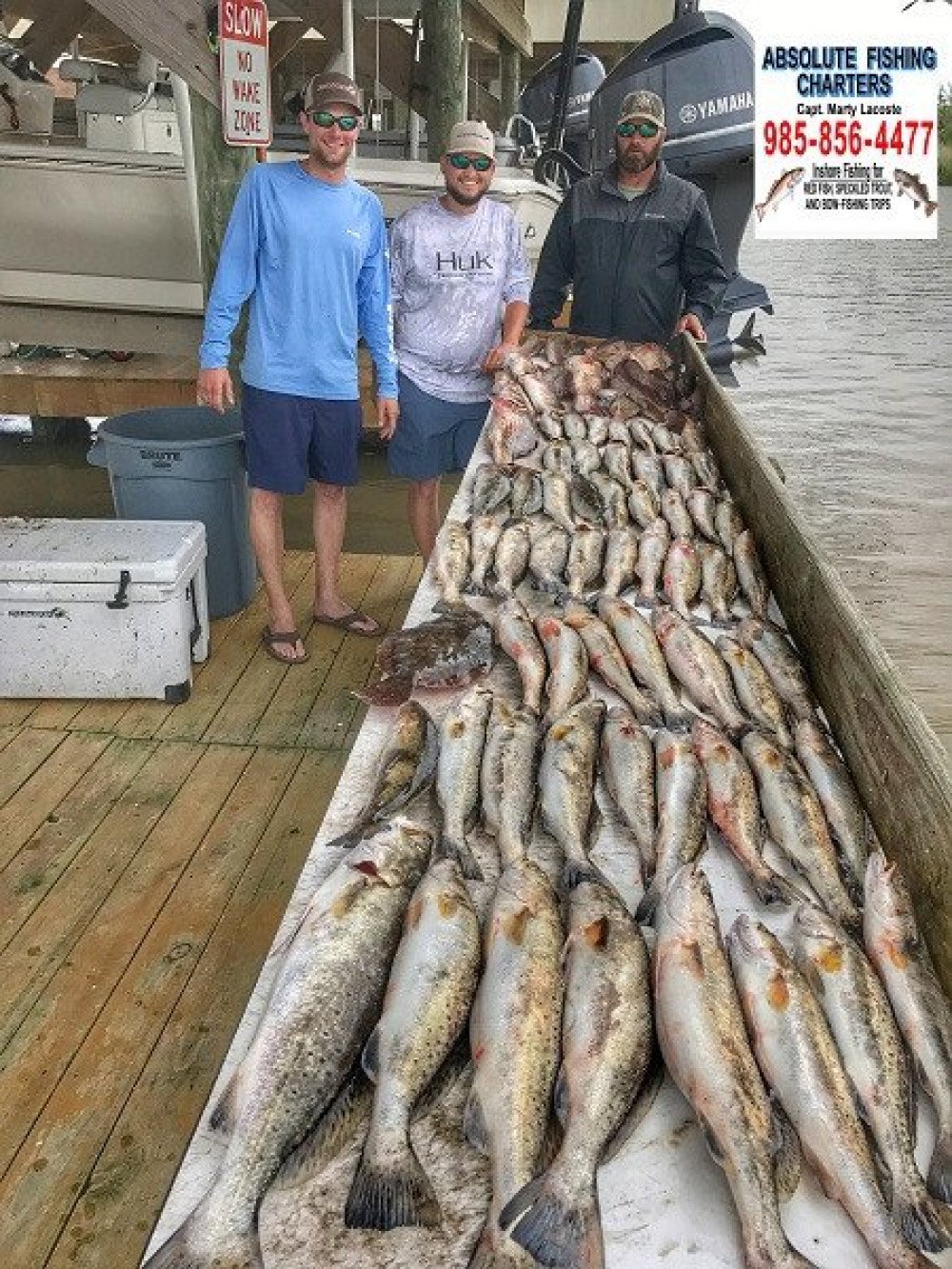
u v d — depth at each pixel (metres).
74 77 8.20
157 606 4.04
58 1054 2.54
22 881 3.15
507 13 11.95
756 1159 1.26
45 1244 2.09
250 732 4.03
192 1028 2.62
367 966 1.55
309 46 11.73
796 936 1.66
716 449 4.44
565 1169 1.25
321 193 4.09
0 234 6.98
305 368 4.27
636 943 1.59
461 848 1.90
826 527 8.73
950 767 1.85
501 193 7.52
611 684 2.56
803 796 2.07
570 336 5.30
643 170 5.25
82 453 9.00
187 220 6.82
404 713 2.27
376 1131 1.31
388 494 8.05
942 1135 1.38
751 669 2.59
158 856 3.29
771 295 24.91
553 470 3.90
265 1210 1.22
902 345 18.81
